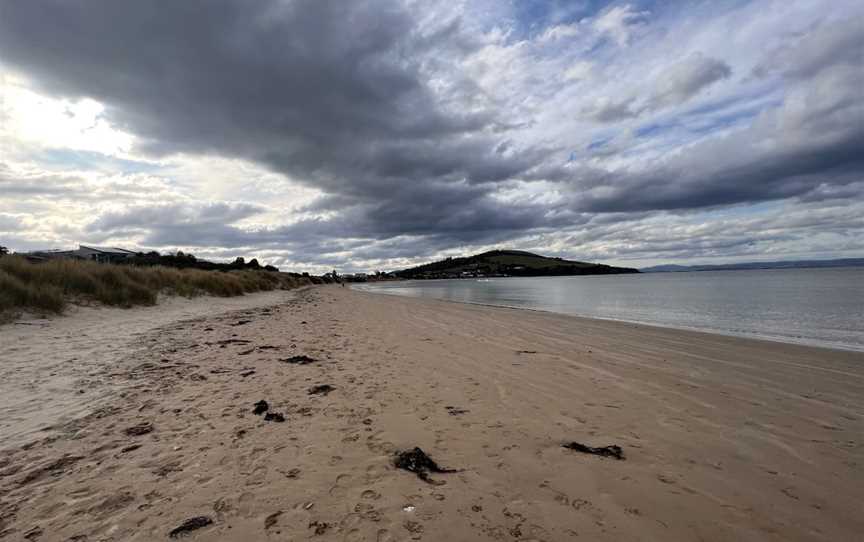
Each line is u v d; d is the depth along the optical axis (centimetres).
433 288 6525
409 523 236
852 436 369
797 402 466
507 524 236
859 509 254
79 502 250
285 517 239
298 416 408
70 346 709
